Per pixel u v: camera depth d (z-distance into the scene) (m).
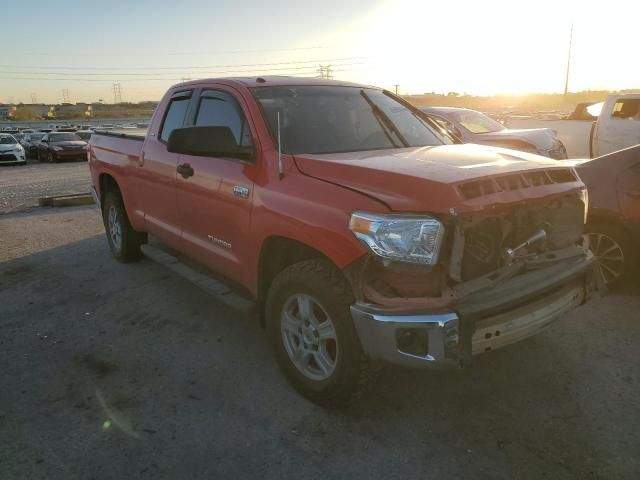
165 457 2.91
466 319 2.69
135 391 3.58
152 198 5.15
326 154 3.61
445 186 2.76
